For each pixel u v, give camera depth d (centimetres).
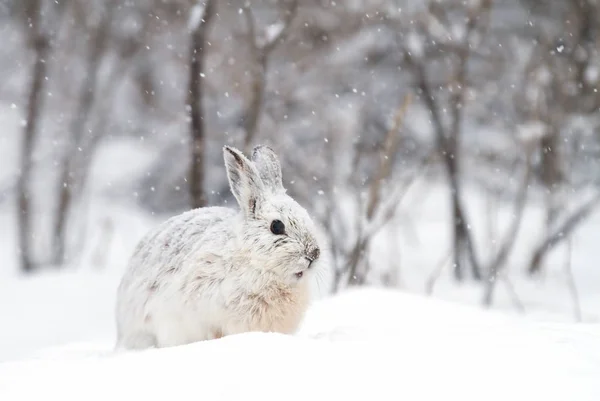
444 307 699
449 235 1816
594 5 1647
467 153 2027
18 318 1080
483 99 1983
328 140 1502
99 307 1146
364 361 407
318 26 1830
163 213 2202
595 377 379
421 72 1656
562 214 1700
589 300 1230
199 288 555
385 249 1633
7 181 2117
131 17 2006
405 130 1933
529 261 1489
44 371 421
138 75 2222
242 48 1628
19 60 2219
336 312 689
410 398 359
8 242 1925
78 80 2133
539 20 1945
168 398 371
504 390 365
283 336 455
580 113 1644
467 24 1628
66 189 1661
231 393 371
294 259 550
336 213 1328
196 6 1262
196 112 1241
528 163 1393
